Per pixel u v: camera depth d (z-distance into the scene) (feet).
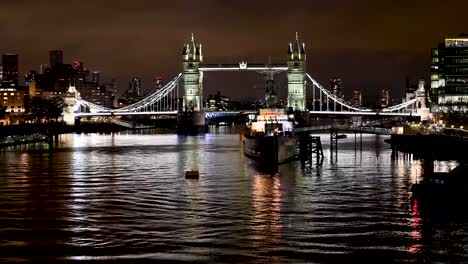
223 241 208.64
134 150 645.51
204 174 393.50
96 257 193.26
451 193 263.90
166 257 192.24
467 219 238.48
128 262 188.44
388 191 311.47
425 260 189.26
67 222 239.50
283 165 452.35
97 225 233.55
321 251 197.67
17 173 410.72
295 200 284.00
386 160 485.56
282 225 230.48
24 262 189.78
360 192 308.40
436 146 541.34
